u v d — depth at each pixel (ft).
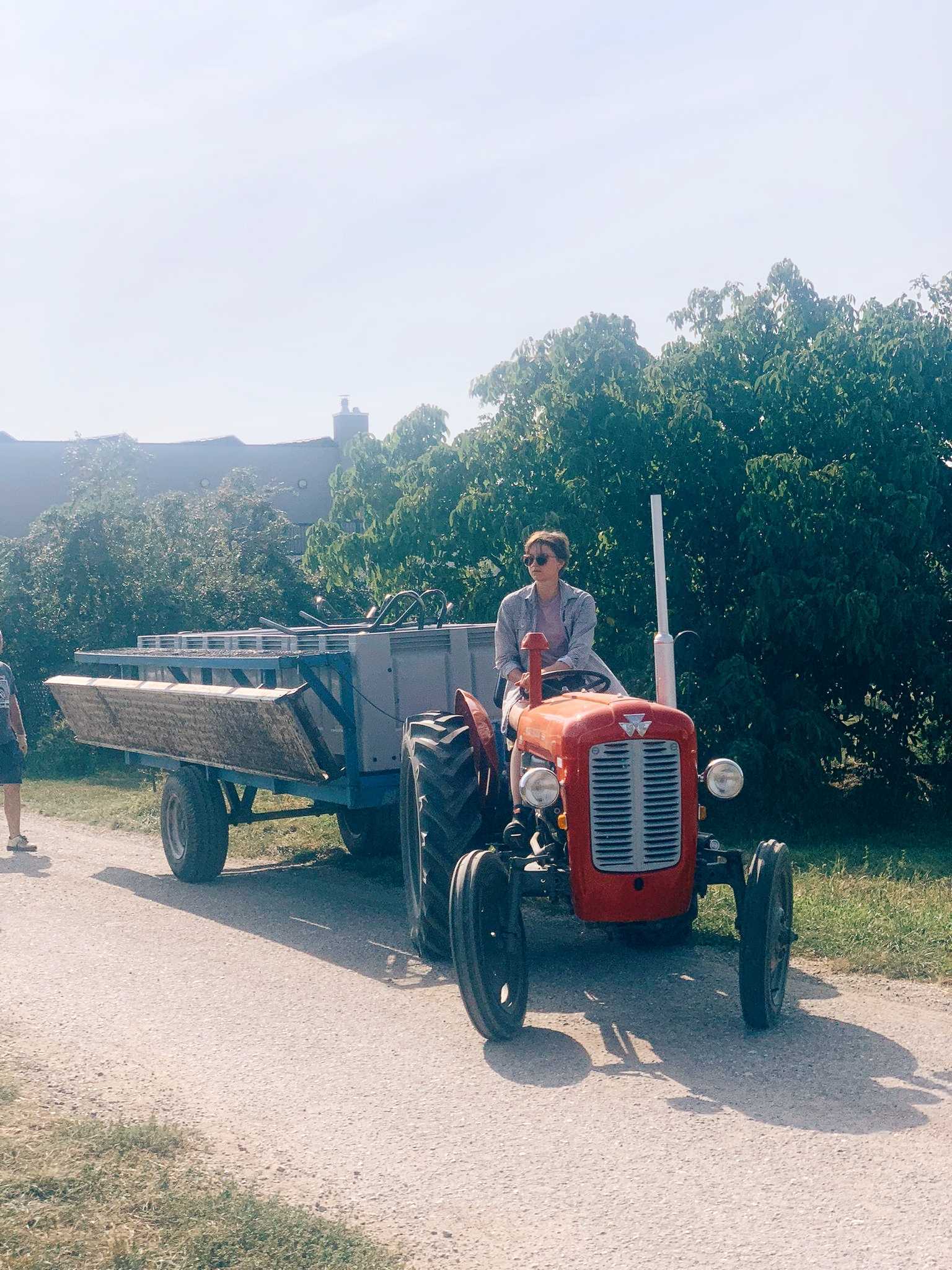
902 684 43.62
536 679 20.98
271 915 28.09
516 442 43.78
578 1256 12.53
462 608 45.55
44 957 24.34
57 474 113.60
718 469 41.73
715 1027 19.54
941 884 29.35
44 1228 12.59
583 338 43.57
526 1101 16.71
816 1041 18.76
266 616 70.79
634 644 40.65
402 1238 12.94
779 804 40.63
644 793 19.16
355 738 26.96
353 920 27.50
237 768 29.89
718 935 24.84
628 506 41.70
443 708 28.04
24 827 42.01
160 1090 17.28
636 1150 15.03
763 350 43.65
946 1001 20.61
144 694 32.07
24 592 67.62
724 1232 12.92
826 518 38.75
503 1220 13.35
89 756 58.03
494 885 19.42
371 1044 19.17
